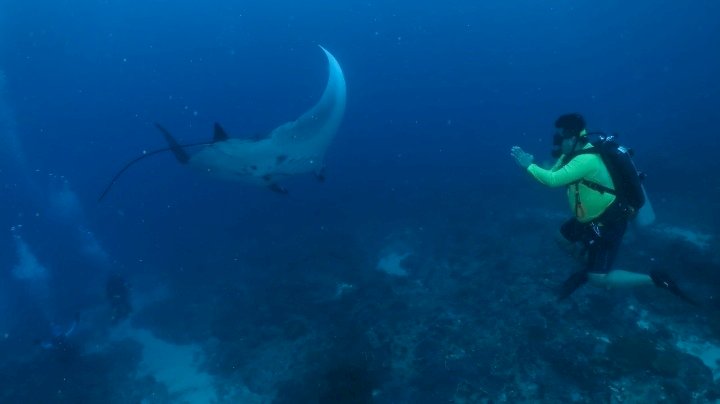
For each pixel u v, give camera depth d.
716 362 6.64
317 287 11.02
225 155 7.80
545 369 7.02
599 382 6.55
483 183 17.25
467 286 9.70
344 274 11.50
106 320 12.03
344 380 7.57
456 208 14.82
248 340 9.47
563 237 3.66
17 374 9.96
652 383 6.33
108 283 11.62
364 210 16.28
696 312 7.53
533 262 10.05
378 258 12.54
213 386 8.55
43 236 22.00
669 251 9.48
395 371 7.68
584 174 2.84
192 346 9.98
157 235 19.19
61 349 9.78
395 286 10.59
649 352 6.77
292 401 7.55
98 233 21.86
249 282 12.20
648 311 7.84
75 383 9.20
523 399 6.61
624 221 3.01
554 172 2.83
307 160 8.17
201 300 11.80
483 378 7.14
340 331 9.05
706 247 9.68
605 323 7.70
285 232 15.70
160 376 9.20
